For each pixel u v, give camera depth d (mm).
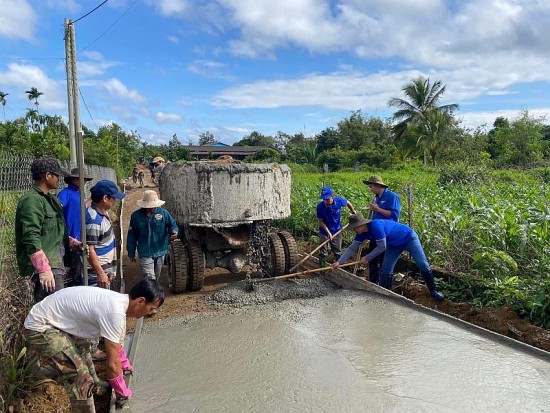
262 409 3363
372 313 5355
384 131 56938
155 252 6098
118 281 6918
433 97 35781
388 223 5980
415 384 3639
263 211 6699
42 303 3146
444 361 4027
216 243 7000
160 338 4922
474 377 3723
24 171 5465
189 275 6824
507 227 6547
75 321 3115
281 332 4906
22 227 3801
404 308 5473
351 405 3361
